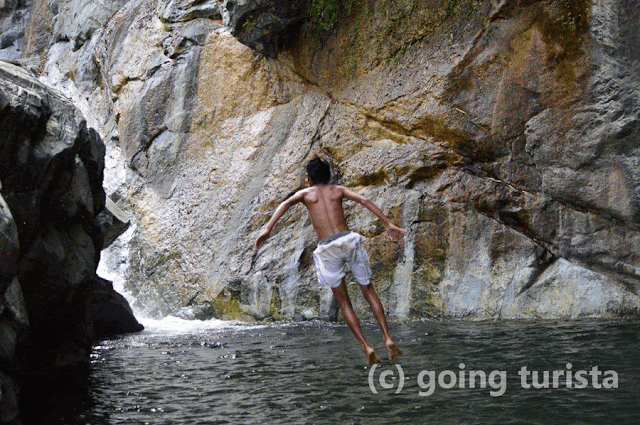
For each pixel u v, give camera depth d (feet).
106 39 64.80
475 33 40.88
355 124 45.29
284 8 46.91
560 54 38.01
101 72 65.36
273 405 19.13
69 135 22.47
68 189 23.86
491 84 40.16
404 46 43.78
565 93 37.93
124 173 56.24
